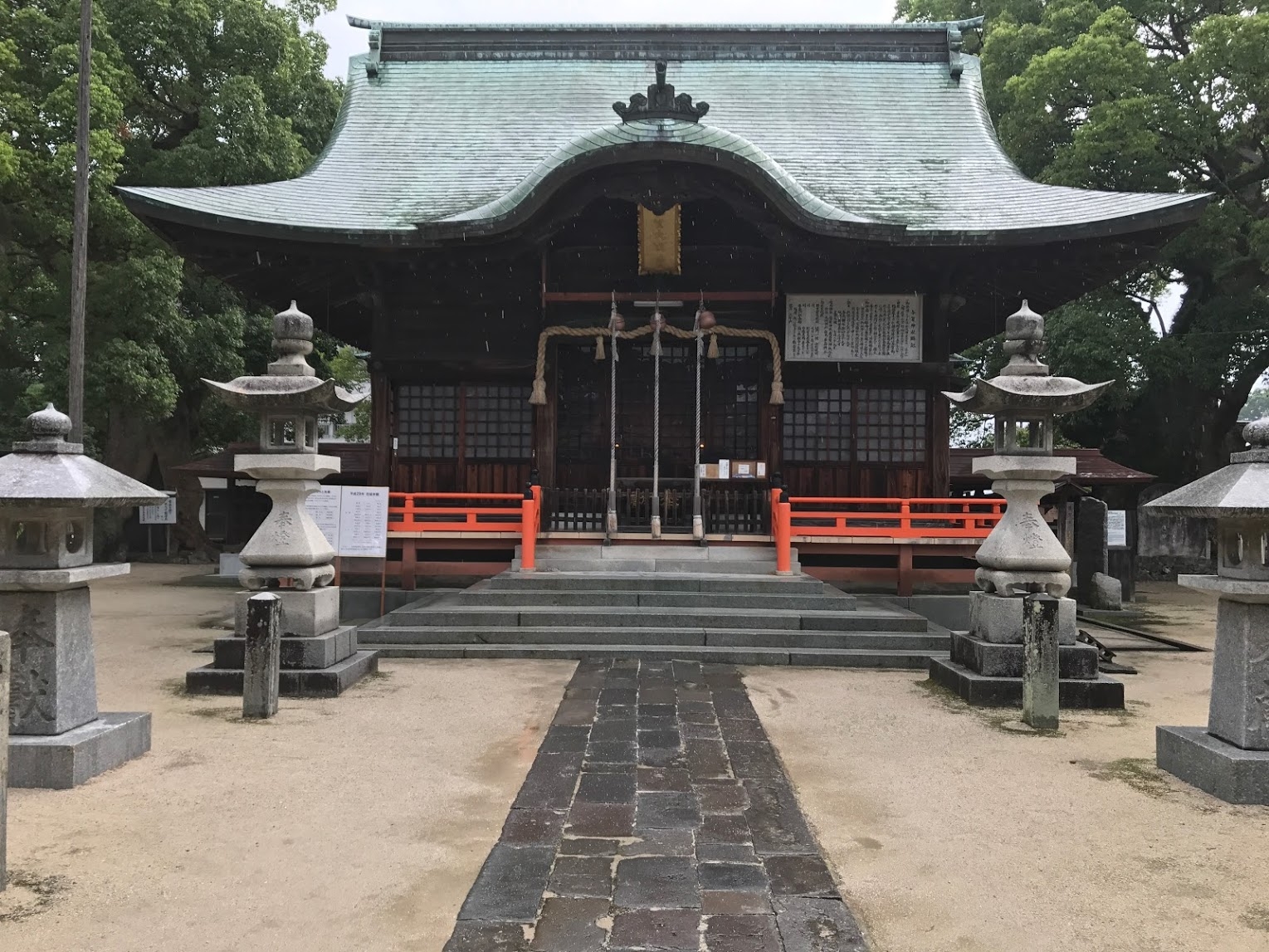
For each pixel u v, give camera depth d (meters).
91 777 5.46
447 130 17.28
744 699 7.80
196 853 4.35
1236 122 19.73
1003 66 22.25
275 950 3.43
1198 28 19.08
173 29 18.69
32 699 5.47
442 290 14.99
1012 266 13.97
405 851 4.41
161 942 3.48
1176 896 3.96
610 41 18.61
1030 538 8.21
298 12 22.77
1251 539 5.32
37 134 15.76
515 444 14.98
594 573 12.15
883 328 14.30
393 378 14.94
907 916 3.75
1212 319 21.50
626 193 13.29
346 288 15.95
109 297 17.28
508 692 8.05
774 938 3.50
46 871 4.13
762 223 13.48
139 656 10.09
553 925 3.60
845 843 4.57
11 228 17.25
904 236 12.88
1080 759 6.12
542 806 5.03
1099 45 19.02
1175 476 24.30
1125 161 20.25
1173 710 7.68
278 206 14.27
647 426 15.02
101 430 24.34
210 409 23.48
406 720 7.05
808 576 12.04
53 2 17.53
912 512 14.56
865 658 9.46
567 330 14.18
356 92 18.14
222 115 19.00
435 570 13.32
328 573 8.63
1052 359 21.89
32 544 5.47
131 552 23.75
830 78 18.02
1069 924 3.69
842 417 14.80
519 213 13.05
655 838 4.55
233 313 20.56
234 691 7.95
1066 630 8.09
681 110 13.09
